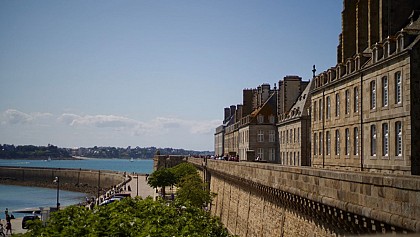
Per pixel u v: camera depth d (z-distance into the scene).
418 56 31.98
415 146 31.92
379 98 37.25
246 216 45.34
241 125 102.75
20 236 20.42
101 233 20.31
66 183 184.38
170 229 22.12
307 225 25.81
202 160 92.81
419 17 38.25
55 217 23.88
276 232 32.66
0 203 118.12
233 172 51.78
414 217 14.51
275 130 91.69
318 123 54.62
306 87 82.06
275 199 32.88
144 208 27.52
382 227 16.61
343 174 20.05
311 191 24.31
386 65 35.88
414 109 31.98
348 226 19.92
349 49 49.94
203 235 24.47
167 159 138.25
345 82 45.38
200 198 66.00
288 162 80.69
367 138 39.81
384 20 40.75
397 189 15.58
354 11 49.94
